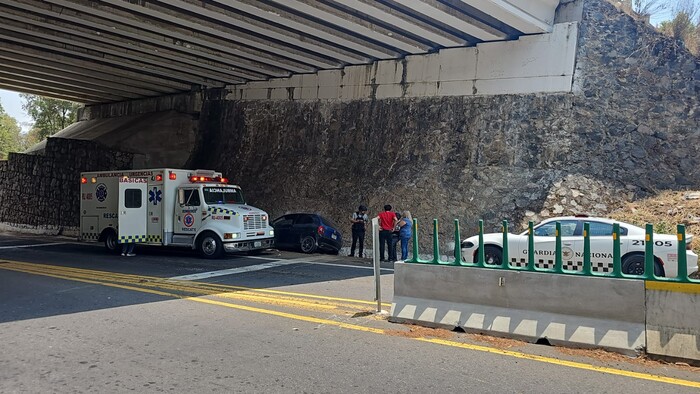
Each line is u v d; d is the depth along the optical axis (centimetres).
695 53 1711
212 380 493
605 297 589
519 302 642
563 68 1695
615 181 1545
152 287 986
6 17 1727
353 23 1653
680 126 1591
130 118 3145
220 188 1570
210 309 795
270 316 749
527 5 1602
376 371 517
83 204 1656
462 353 575
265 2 1568
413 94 1967
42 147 3159
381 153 1977
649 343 552
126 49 2086
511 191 1639
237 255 1594
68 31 1853
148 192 1566
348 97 2145
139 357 562
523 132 1711
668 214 1391
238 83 2578
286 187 2153
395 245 1535
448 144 1828
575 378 495
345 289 984
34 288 969
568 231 1104
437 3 1518
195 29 1791
